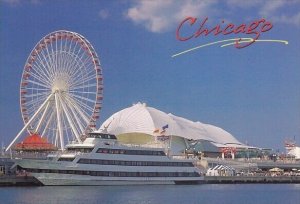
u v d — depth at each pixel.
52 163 152.50
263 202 134.62
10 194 134.12
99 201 123.00
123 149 159.75
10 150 177.00
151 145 181.12
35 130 179.62
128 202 123.44
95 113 178.62
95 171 154.50
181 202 127.69
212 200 135.00
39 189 147.62
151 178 164.75
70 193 137.38
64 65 178.50
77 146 156.88
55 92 176.62
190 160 176.88
